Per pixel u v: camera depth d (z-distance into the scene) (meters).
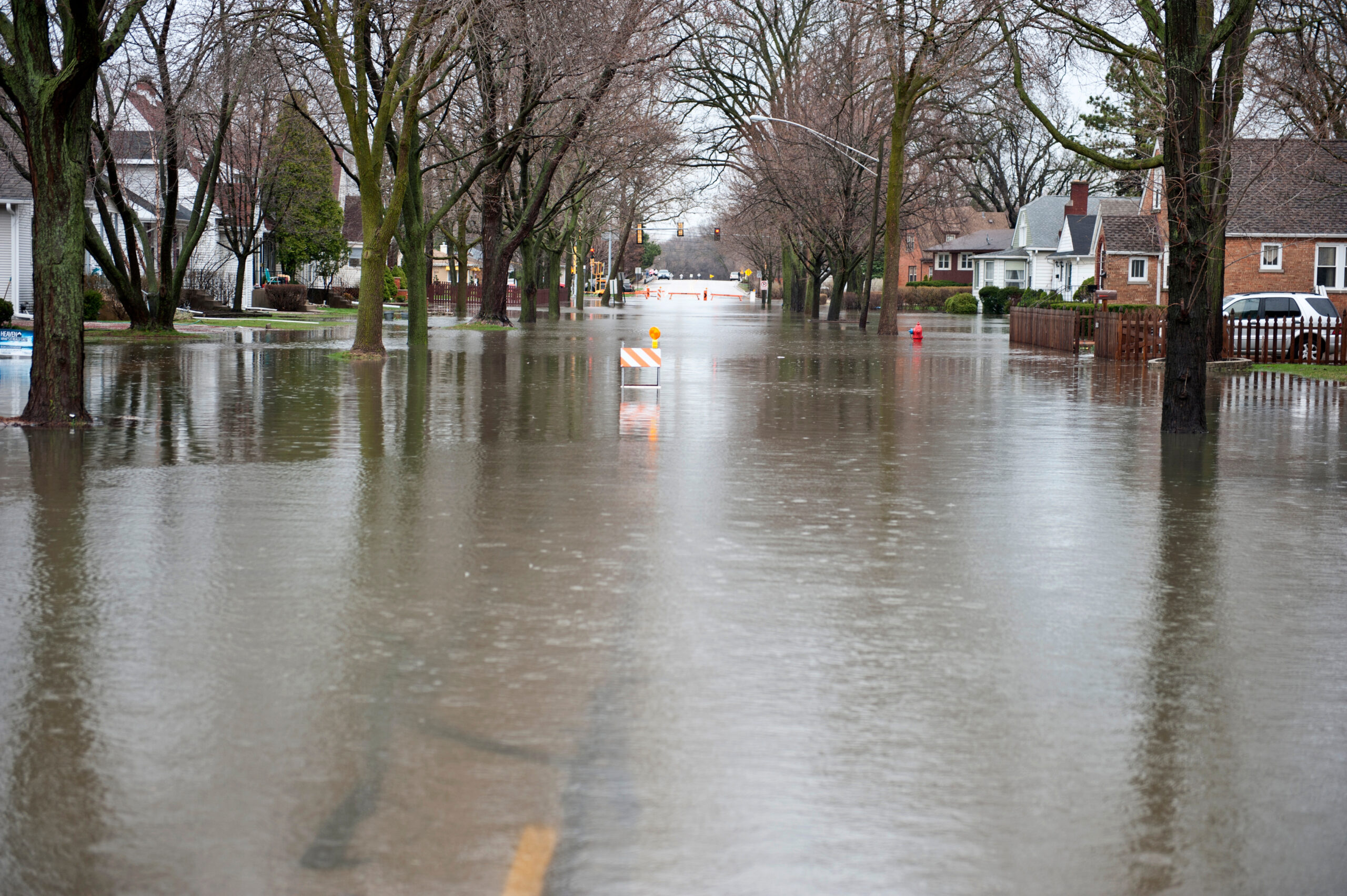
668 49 47.16
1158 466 16.83
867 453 17.81
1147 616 9.19
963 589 9.90
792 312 102.94
